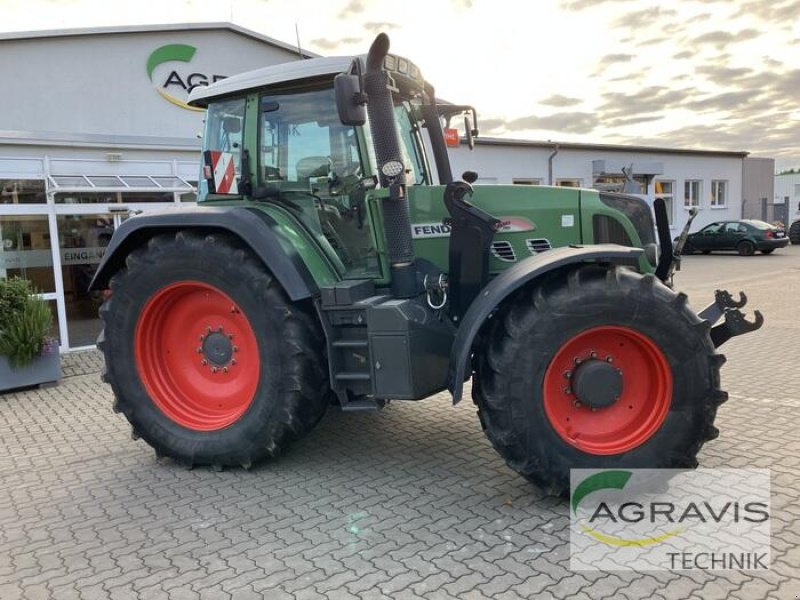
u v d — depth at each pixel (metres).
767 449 4.12
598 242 4.09
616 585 2.68
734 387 5.66
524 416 3.29
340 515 3.43
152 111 11.15
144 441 4.71
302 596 2.68
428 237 4.02
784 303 10.86
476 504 3.49
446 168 4.88
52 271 8.50
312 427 4.00
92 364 7.81
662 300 3.28
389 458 4.24
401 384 3.51
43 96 10.30
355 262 4.09
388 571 2.85
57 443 4.88
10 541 3.29
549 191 4.12
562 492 3.38
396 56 4.08
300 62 4.04
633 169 22.12
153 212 4.18
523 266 3.43
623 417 3.46
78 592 2.79
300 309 3.88
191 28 11.27
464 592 2.66
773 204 31.02
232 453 3.98
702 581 2.69
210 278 3.93
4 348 6.38
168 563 3.00
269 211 4.11
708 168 26.30
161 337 4.32
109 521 3.48
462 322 3.46
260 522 3.39
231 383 4.21
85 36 10.53
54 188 8.13
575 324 3.26
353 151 4.00
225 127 4.43
